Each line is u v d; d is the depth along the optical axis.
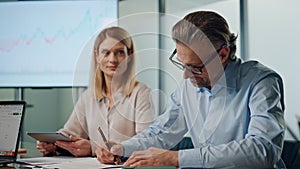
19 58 3.04
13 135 1.25
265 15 2.55
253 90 1.31
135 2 2.94
